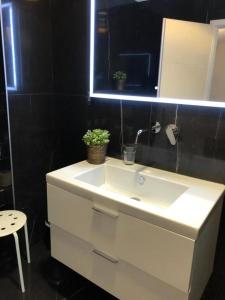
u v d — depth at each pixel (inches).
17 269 69.9
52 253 64.0
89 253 55.1
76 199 52.9
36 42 67.1
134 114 62.9
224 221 53.7
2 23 58.5
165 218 40.9
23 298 61.0
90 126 71.1
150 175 58.4
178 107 56.0
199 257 44.4
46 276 67.7
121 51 61.7
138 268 47.3
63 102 73.9
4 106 64.0
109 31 61.7
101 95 66.4
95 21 62.7
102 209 48.6
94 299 61.1
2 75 61.7
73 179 54.7
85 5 61.9
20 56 63.9
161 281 45.2
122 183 63.3
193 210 43.4
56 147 79.4
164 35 55.6
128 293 50.7
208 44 51.4
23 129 68.6
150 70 58.5
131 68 61.0
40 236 81.4
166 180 55.9
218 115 51.5
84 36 64.2
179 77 55.0
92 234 52.2
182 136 56.9
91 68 66.1
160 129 59.6
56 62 71.8
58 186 55.6
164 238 41.9
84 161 67.1
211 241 50.4
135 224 44.8
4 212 66.6
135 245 46.0
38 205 78.0
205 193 49.8
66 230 57.4
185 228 39.2
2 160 68.7
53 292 62.8
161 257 43.1
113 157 70.2
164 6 55.0
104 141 63.4
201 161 55.6
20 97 66.0
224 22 49.3
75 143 74.9
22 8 62.0
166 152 60.1
